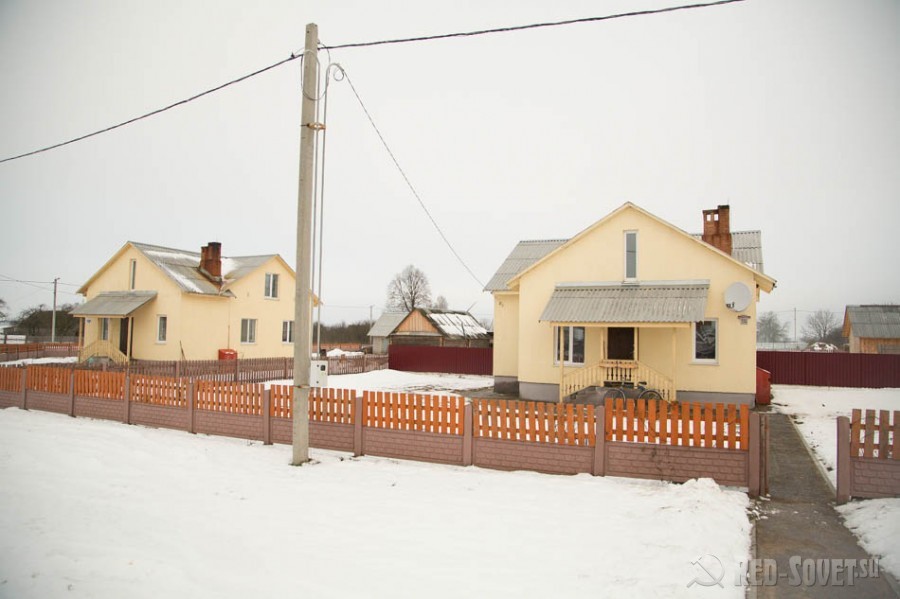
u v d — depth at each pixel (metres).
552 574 5.80
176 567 5.94
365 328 84.62
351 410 11.52
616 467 9.48
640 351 20.70
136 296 32.56
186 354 31.45
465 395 23.78
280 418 12.24
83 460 10.55
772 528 7.44
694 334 20.08
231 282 34.19
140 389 14.53
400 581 5.65
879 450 8.26
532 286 22.27
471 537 6.86
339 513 7.73
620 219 21.09
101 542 6.64
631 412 9.48
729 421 8.91
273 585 5.55
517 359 25.12
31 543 6.60
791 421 16.62
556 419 9.88
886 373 25.91
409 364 35.03
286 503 8.17
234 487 8.98
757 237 22.59
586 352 21.47
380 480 9.41
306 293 10.95
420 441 10.79
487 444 10.27
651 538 6.76
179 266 33.50
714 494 8.34
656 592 5.38
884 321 38.75
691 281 20.03
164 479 9.43
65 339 71.56
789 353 27.25
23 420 15.14
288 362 30.16
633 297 20.00
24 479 9.36
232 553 6.34
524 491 8.74
